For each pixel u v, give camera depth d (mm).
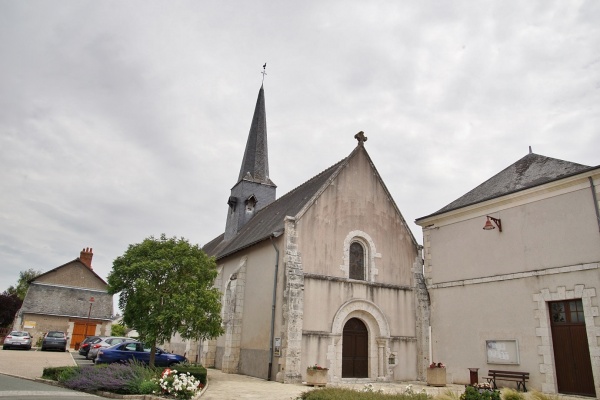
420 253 17828
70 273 34750
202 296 12812
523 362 12672
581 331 11680
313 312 14609
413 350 16328
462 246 15297
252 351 15633
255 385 12352
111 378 9867
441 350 15211
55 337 24750
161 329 12336
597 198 11773
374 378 15250
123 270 12562
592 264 11602
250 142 27484
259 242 16766
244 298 17188
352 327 15648
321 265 15320
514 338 13039
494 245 14234
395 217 17797
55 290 33531
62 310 32438
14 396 8125
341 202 16547
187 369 11805
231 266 19469
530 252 13148
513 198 13781
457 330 14812
